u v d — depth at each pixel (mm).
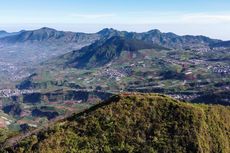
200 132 85750
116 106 90688
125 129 85188
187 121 87625
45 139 80438
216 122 92500
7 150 81438
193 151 82000
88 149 80438
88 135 83562
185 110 90062
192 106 92562
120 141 82750
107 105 91625
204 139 85375
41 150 77438
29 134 89188
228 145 89438
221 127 92375
